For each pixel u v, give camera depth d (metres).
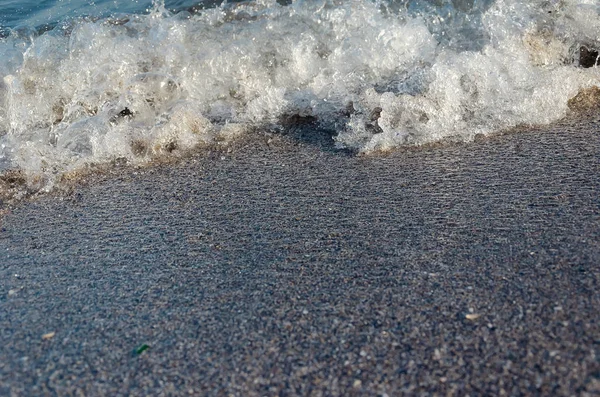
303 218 1.23
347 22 1.61
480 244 1.14
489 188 1.25
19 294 1.14
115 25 1.71
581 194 1.21
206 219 1.25
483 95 1.41
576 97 1.42
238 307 1.09
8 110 1.53
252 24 1.66
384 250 1.15
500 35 1.51
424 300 1.07
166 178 1.35
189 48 1.59
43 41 1.66
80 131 1.45
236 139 1.43
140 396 0.99
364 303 1.07
